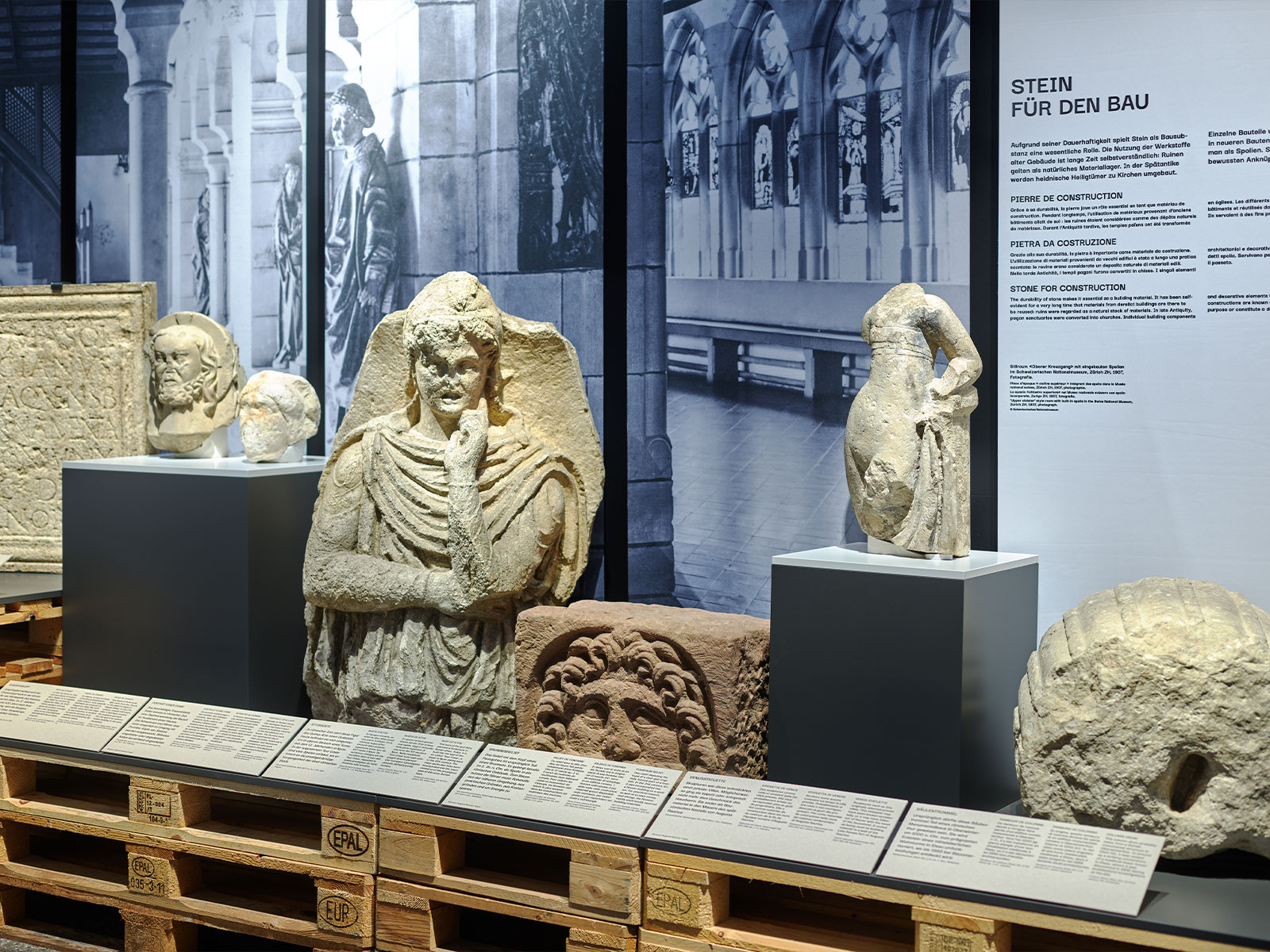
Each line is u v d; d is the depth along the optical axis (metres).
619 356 4.29
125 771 3.41
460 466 3.58
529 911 2.97
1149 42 3.45
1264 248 3.37
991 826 2.68
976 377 3.26
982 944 2.55
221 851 3.29
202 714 3.53
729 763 3.20
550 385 3.88
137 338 4.70
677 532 4.25
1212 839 2.62
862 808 2.81
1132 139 3.49
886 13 3.78
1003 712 3.25
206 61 4.99
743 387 4.10
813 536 4.01
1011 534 3.71
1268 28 3.32
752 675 3.29
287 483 4.08
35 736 3.56
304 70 4.80
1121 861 2.52
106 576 4.19
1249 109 3.36
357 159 4.73
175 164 5.09
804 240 3.96
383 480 3.76
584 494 3.87
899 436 3.21
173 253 5.13
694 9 4.09
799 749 3.21
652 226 4.21
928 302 3.27
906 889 2.62
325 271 4.85
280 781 3.23
